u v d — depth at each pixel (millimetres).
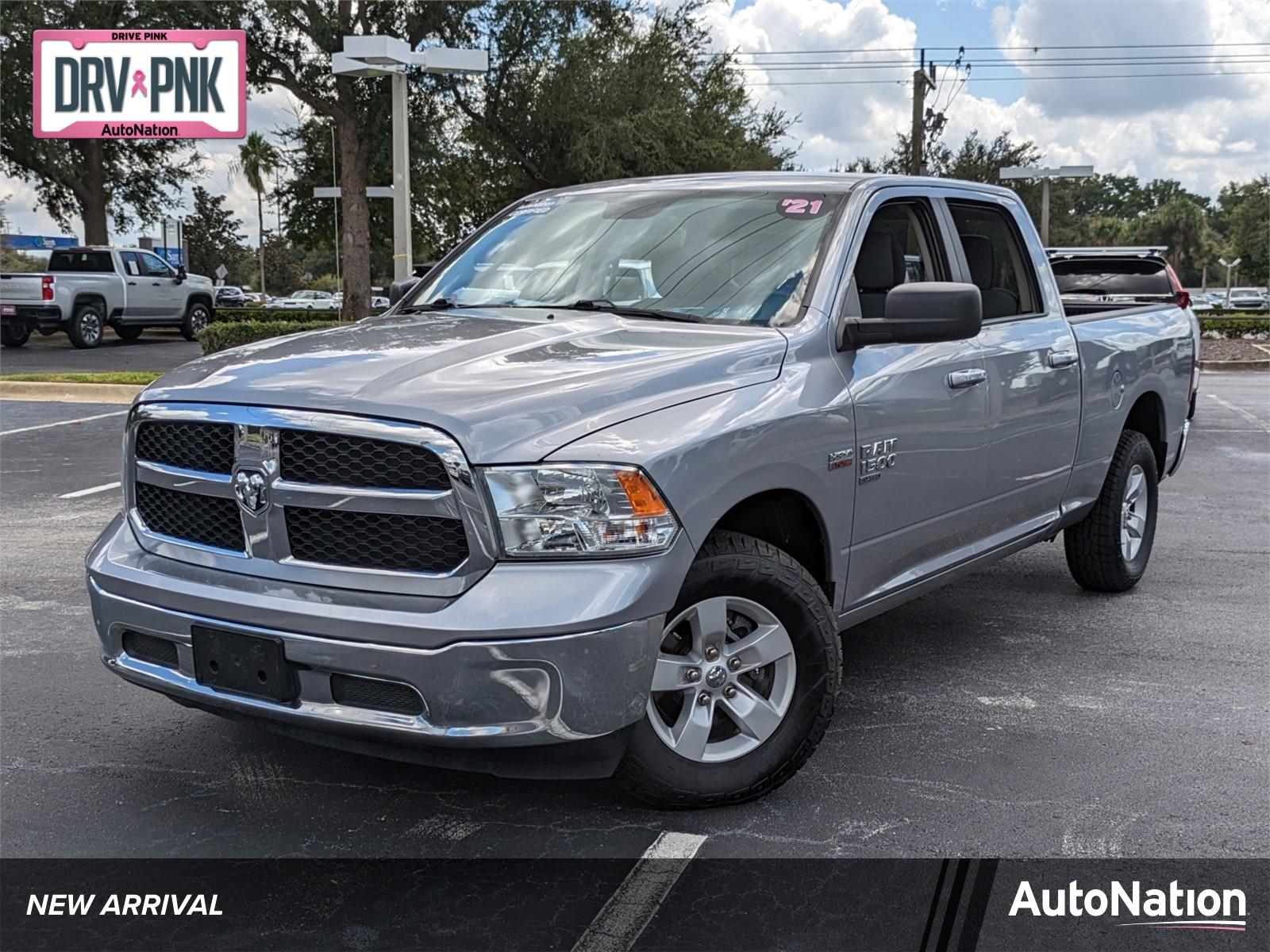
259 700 3318
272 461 3307
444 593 3148
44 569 6660
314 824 3631
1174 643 5504
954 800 3799
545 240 4891
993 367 4801
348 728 3215
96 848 3475
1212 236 129000
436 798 3816
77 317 24875
